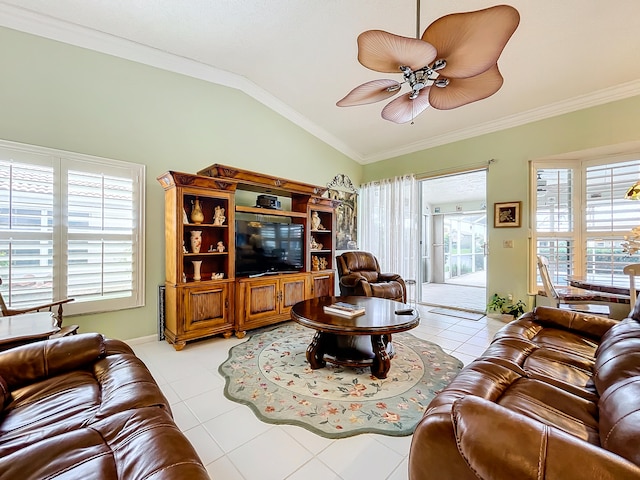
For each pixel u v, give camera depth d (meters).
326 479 1.35
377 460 1.47
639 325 1.48
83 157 2.77
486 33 1.42
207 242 3.47
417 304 5.03
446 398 1.07
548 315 2.19
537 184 3.94
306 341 3.17
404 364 2.57
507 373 1.39
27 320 1.95
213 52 3.21
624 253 3.50
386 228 5.30
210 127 3.62
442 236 8.17
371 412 1.86
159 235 3.23
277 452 1.52
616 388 0.95
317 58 3.31
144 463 0.83
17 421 1.08
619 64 2.95
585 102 3.44
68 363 1.49
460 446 0.76
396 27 2.80
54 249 2.63
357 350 2.56
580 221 3.80
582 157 3.74
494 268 4.17
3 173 2.41
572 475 0.60
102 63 2.88
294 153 4.57
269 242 3.74
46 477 0.79
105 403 1.19
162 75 3.25
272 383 2.23
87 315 2.82
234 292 3.29
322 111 4.41
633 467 0.59
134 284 3.04
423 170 4.94
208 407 1.92
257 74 3.67
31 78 2.55
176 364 2.56
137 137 3.09
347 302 2.95
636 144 3.27
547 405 1.16
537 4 2.39
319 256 4.70
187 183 2.96
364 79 3.66
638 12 2.39
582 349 1.80
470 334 3.43
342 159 5.39
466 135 4.41
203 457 1.48
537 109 3.74
